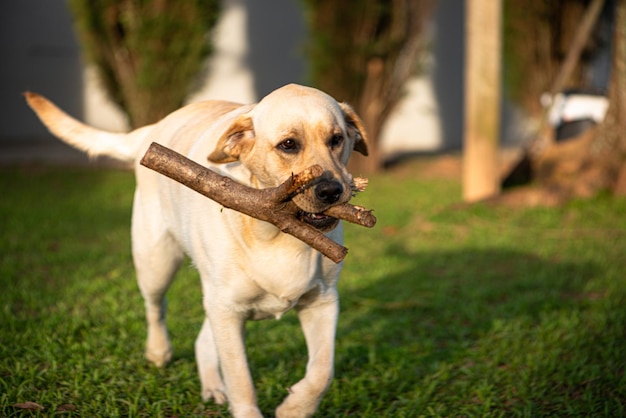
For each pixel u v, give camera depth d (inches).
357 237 324.2
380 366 177.6
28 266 267.4
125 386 164.1
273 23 689.6
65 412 150.6
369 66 505.7
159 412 150.6
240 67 686.5
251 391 138.3
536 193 369.1
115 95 520.1
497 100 378.9
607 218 336.2
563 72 394.0
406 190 445.1
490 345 191.8
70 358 178.5
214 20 510.3
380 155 533.6
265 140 131.6
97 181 472.4
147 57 496.1
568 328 199.0
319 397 135.3
